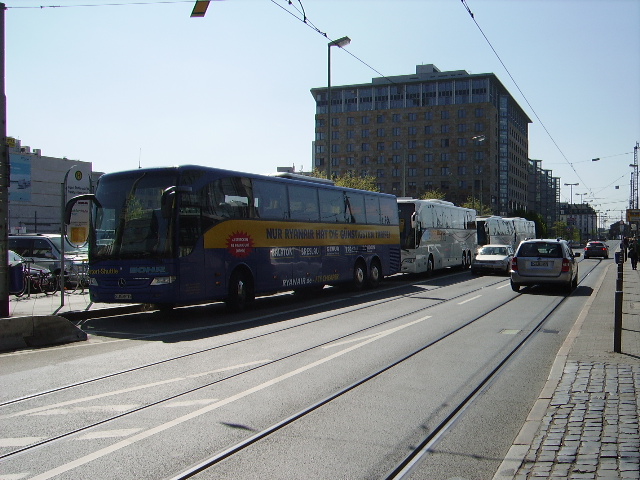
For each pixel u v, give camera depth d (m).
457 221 35.78
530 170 169.88
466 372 8.73
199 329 13.13
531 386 7.96
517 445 5.43
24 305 16.67
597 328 12.07
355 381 8.14
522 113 138.88
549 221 197.25
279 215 17.72
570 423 5.95
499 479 4.70
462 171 115.56
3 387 7.88
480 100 115.00
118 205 14.49
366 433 5.99
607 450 5.15
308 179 19.86
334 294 21.34
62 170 58.66
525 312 15.92
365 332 12.43
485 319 14.53
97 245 14.55
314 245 19.44
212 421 6.36
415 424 6.29
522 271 21.62
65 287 22.45
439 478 4.88
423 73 120.12
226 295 15.45
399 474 4.96
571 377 7.84
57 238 25.56
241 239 16.02
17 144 55.38
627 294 19.78
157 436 5.88
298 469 5.05
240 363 9.34
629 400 6.72
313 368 8.96
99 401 7.16
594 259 60.34
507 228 53.50
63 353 10.32
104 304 16.81
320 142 124.69
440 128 117.12
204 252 14.73
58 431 6.05
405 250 28.20
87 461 5.21
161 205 13.67
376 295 20.83
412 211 28.41
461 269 37.59
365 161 121.31
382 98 120.81
